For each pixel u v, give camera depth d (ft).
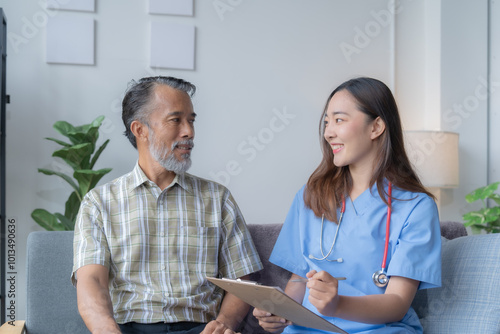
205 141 12.67
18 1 11.96
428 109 13.43
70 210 11.21
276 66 12.94
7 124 11.94
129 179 6.12
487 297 5.21
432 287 5.31
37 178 12.03
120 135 12.29
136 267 5.84
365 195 5.63
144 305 5.72
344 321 5.22
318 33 13.10
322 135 5.97
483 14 13.37
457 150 12.48
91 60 12.16
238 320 5.86
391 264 5.23
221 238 6.23
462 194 13.38
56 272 6.05
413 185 5.62
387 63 13.37
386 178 5.64
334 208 5.70
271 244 6.55
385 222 5.49
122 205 5.98
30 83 12.02
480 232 12.29
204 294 5.91
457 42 13.28
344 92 5.67
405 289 5.15
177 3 12.45
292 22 13.01
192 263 5.99
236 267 6.15
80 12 12.17
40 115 12.05
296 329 5.46
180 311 5.78
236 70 12.79
